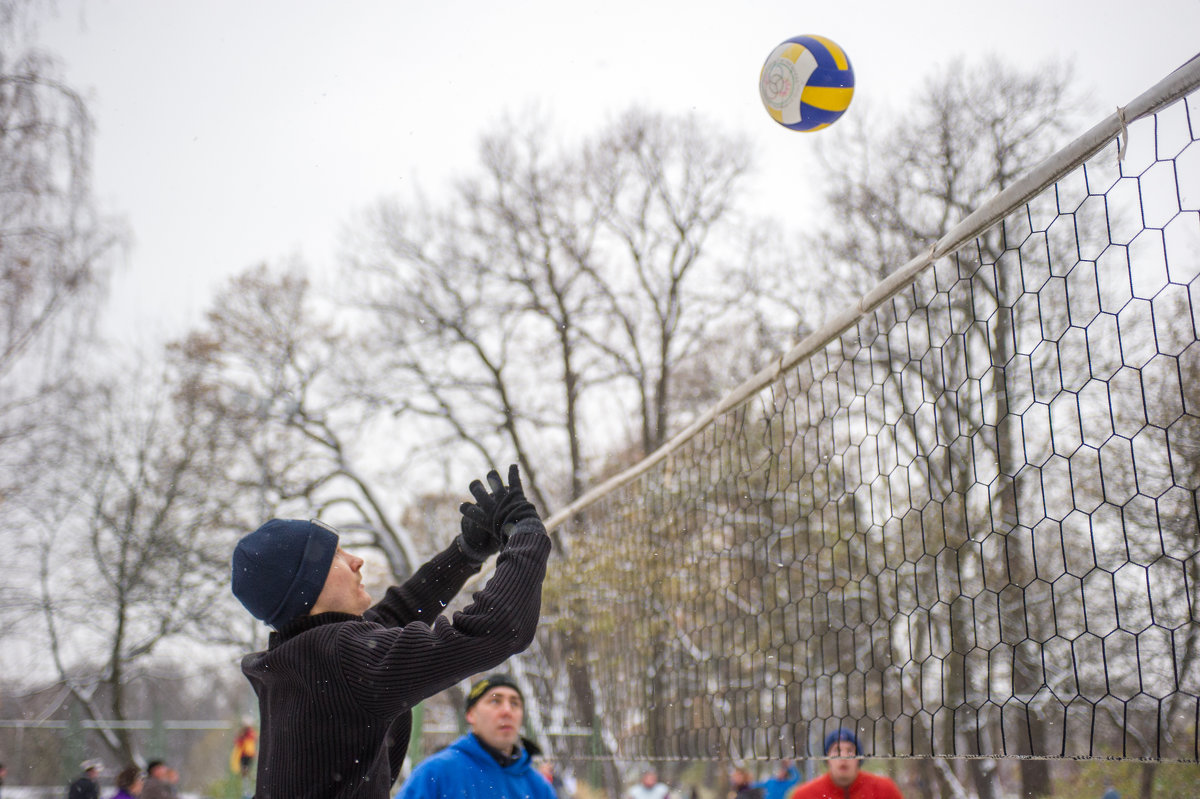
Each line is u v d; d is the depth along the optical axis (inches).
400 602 83.9
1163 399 282.8
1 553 643.5
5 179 379.2
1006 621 318.7
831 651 265.7
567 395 793.6
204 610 761.6
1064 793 302.2
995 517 326.6
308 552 73.7
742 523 178.9
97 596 735.7
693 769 454.3
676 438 182.5
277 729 69.2
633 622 220.2
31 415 437.1
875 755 112.0
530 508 75.8
